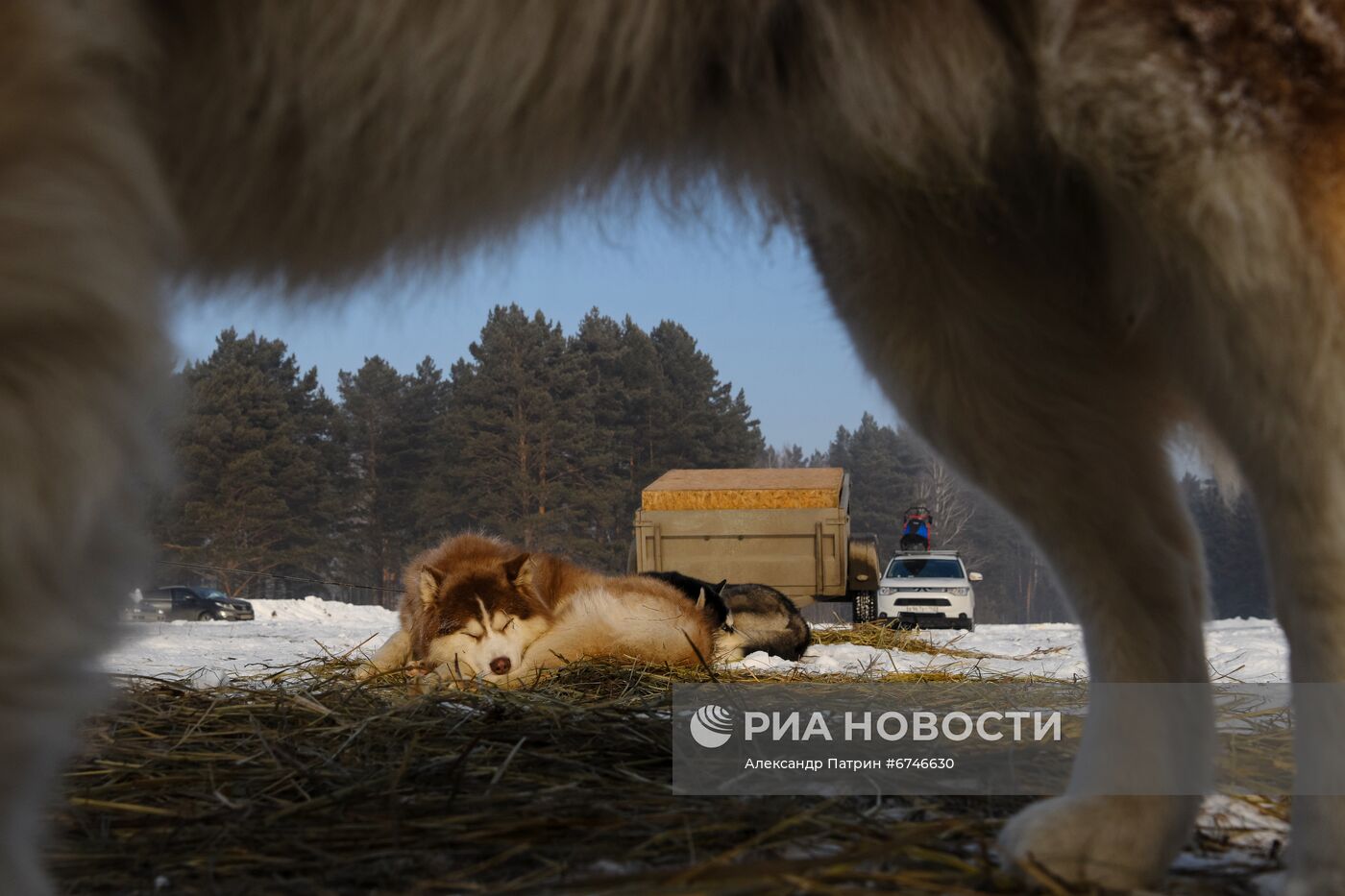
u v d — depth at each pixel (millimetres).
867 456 67312
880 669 6309
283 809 2408
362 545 52906
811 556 13375
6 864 1207
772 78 1615
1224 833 2195
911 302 2064
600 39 1476
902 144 1626
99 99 1211
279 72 1407
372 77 1414
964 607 18719
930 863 1867
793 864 1773
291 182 1492
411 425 55094
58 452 1104
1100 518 2014
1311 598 1539
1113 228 1741
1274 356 1526
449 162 1492
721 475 14719
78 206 1146
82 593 1167
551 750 3020
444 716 3504
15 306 1082
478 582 5965
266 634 13516
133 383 1195
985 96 1602
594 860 2006
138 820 2328
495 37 1421
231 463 45250
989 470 2104
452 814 2318
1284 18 1503
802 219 2143
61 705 1159
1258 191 1503
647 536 13500
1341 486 1507
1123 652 1928
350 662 6543
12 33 1130
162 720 3346
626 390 56156
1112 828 1777
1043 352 2043
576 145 1551
